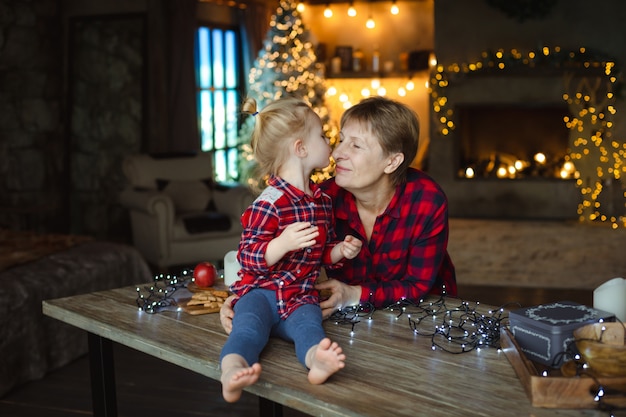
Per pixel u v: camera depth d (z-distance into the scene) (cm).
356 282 202
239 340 144
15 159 662
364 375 138
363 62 841
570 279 531
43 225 688
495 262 579
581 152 704
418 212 194
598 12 695
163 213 547
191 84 714
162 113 684
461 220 722
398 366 143
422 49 834
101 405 192
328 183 204
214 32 778
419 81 830
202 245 560
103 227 709
